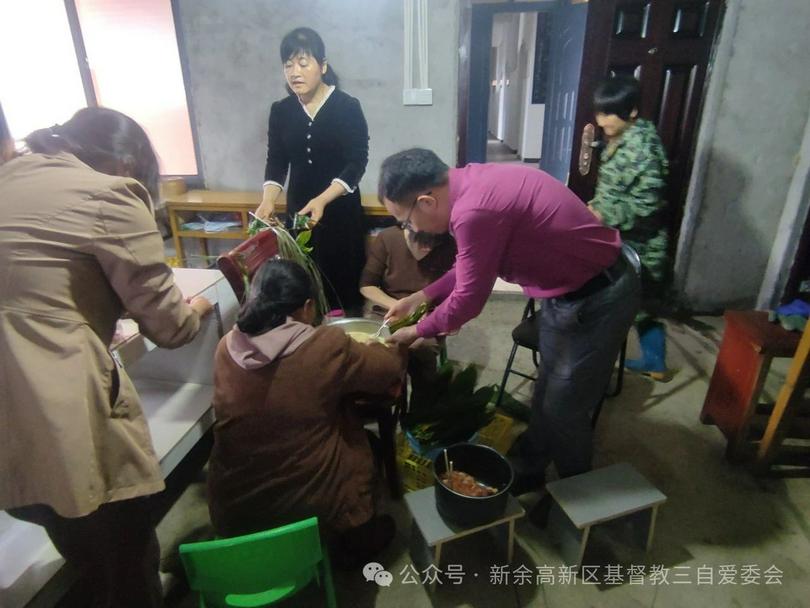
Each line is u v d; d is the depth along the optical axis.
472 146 5.96
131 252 0.99
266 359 1.25
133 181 1.01
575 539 1.53
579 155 3.02
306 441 1.32
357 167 2.46
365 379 1.36
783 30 2.62
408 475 1.87
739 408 1.94
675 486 1.89
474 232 1.24
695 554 1.63
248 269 1.49
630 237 2.37
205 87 3.15
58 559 1.37
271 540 1.10
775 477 1.93
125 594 1.18
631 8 2.72
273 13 2.94
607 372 1.55
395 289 2.20
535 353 2.52
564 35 4.67
